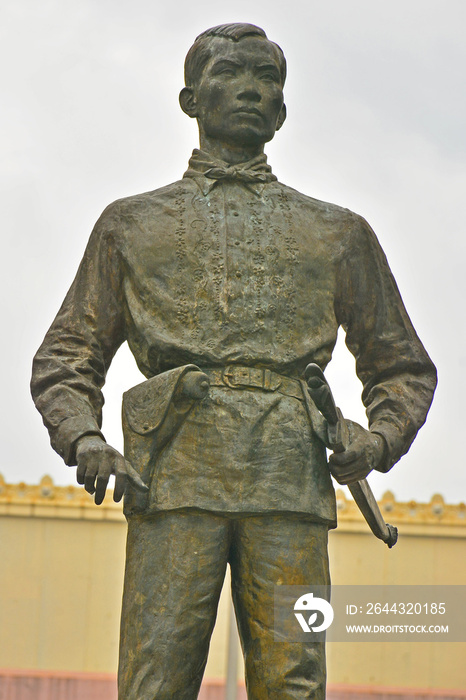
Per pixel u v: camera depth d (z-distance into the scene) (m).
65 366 5.96
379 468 5.96
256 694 5.67
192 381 5.67
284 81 6.39
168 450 5.73
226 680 17.38
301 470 5.74
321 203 6.26
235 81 6.21
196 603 5.64
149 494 5.69
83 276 6.12
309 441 5.79
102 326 6.08
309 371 5.51
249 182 6.17
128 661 5.64
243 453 5.68
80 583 19.27
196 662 5.64
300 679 5.62
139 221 6.08
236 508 5.64
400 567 18.83
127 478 5.57
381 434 5.93
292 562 5.70
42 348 6.05
